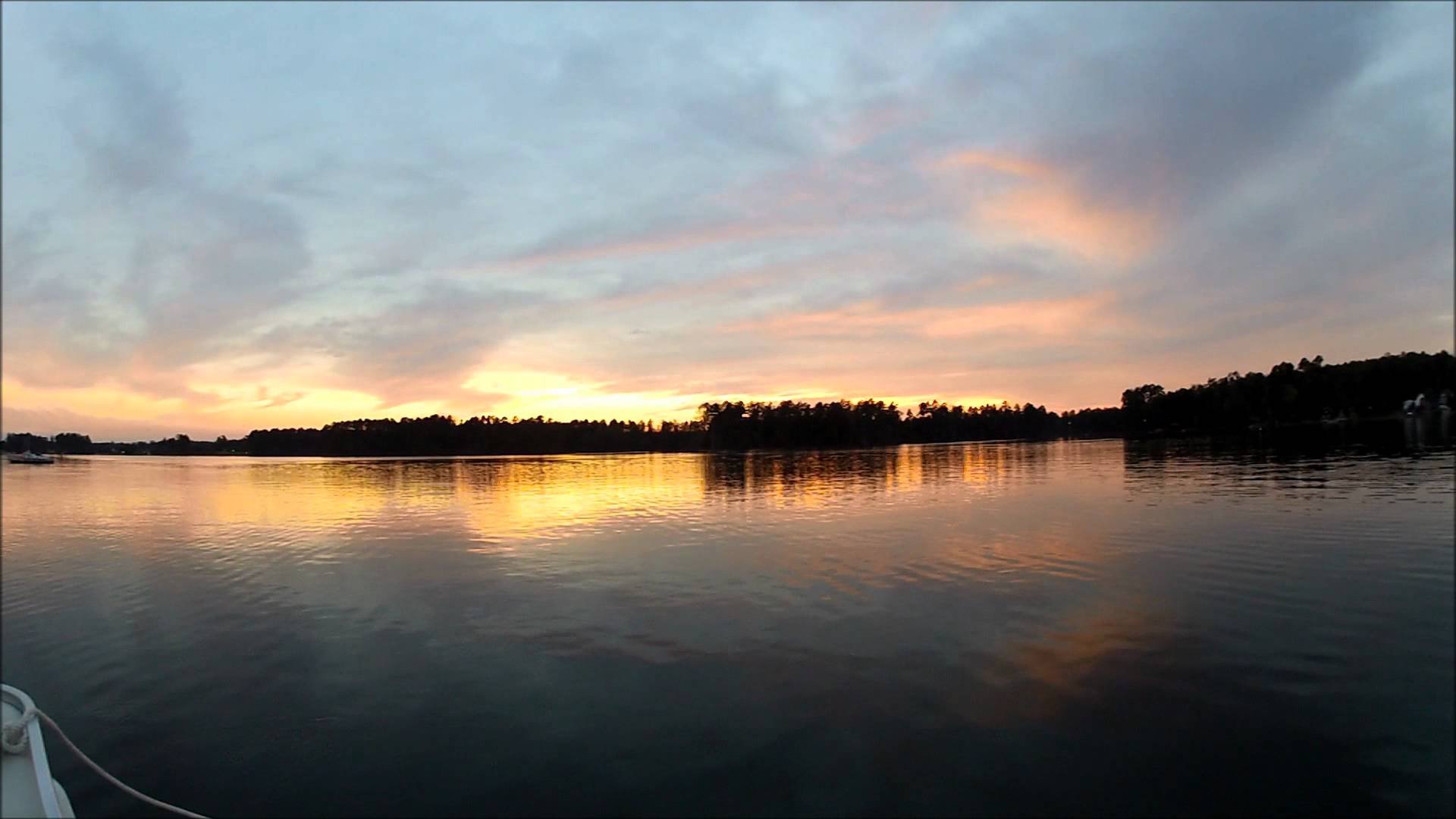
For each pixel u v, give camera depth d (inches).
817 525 1189.7
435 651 565.9
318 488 2472.9
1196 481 1724.9
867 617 615.5
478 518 1425.9
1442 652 499.5
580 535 1155.9
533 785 366.6
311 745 414.6
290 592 780.0
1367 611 593.0
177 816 349.1
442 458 6766.7
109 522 1477.6
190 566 955.3
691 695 464.1
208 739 426.0
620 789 360.5
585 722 431.5
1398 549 817.5
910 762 375.6
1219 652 510.6
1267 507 1183.6
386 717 446.6
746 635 577.0
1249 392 5502.0
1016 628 575.2
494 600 721.0
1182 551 855.1
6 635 634.8
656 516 1382.9
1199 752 378.3
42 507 1843.0
